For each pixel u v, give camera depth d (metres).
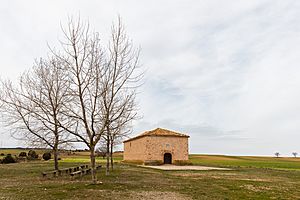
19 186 20.38
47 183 22.12
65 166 42.50
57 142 29.41
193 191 19.53
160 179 27.05
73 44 23.22
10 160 53.84
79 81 22.06
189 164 61.62
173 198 16.70
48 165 44.12
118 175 29.44
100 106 24.81
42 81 32.53
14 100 30.44
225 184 23.89
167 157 61.88
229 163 72.81
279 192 20.05
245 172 39.69
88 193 17.34
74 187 19.53
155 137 61.06
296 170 47.78
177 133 64.31
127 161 72.69
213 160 88.94
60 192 17.56
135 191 18.72
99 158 82.38
